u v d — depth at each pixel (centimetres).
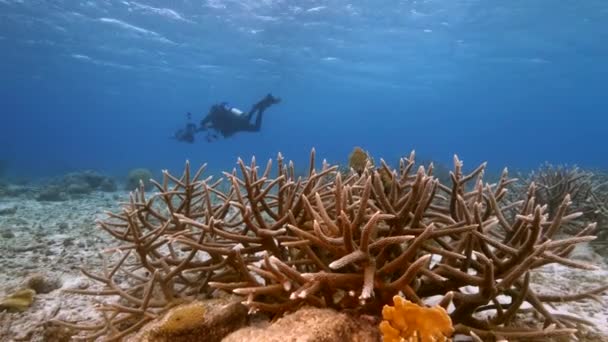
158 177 2223
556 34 2819
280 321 251
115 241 788
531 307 339
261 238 335
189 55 3284
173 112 7988
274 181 351
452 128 13550
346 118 9806
